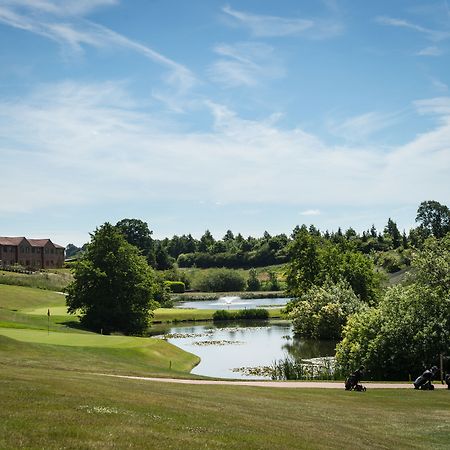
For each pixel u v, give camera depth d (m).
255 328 75.06
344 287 71.50
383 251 155.25
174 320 84.00
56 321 64.81
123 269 67.69
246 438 12.76
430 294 37.44
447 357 33.97
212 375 38.50
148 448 10.52
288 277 86.25
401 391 26.72
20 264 144.00
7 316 58.06
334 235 172.88
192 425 13.34
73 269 68.31
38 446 9.79
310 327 64.75
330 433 15.32
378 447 14.28
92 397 15.40
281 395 23.11
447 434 16.78
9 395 14.23
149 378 27.25
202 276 151.62
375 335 37.81
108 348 39.12
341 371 36.84
